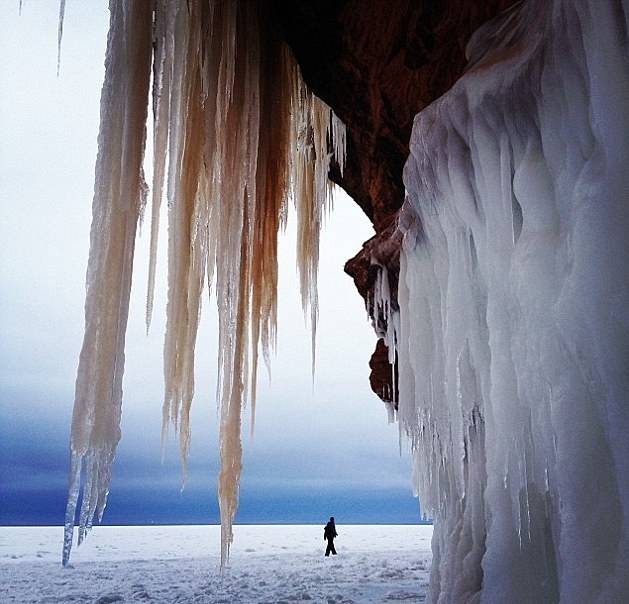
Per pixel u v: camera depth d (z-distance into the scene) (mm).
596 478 2455
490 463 3553
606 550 2357
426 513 5758
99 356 4152
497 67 3246
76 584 14648
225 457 5348
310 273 7559
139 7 4621
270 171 6023
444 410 4586
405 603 10797
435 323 4633
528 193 2959
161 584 14531
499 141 3281
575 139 2703
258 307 5914
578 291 2473
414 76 4996
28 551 26000
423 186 4238
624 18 2404
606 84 2418
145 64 4590
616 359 2320
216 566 19016
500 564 3264
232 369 5305
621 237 2326
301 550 26734
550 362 2713
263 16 5691
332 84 5531
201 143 5172
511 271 3066
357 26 4809
